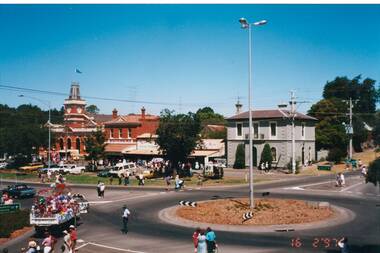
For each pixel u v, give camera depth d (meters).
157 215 32.09
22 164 86.62
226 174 64.31
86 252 21.66
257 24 32.69
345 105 84.44
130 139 83.06
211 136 97.19
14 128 85.50
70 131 93.81
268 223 27.25
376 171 18.97
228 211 31.36
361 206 34.16
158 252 21.25
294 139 65.50
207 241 20.08
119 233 26.16
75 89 100.94
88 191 48.34
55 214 25.81
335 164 74.19
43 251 21.92
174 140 59.00
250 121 32.97
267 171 66.94
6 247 23.34
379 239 22.89
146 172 61.75
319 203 32.34
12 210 33.19
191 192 45.72
